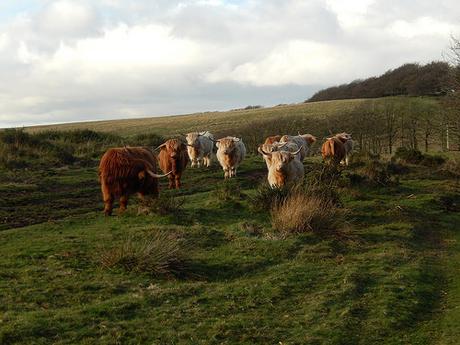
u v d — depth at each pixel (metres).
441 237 12.77
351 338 6.86
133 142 33.44
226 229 11.86
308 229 11.69
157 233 10.40
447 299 8.49
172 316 7.14
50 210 14.81
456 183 20.02
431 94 72.94
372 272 9.44
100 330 6.59
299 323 7.17
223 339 6.61
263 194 13.84
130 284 8.26
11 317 6.78
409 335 7.05
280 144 17.89
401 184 19.41
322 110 67.62
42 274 8.53
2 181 18.77
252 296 8.04
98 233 11.21
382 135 46.16
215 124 61.72
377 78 102.50
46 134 33.19
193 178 20.84
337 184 16.92
